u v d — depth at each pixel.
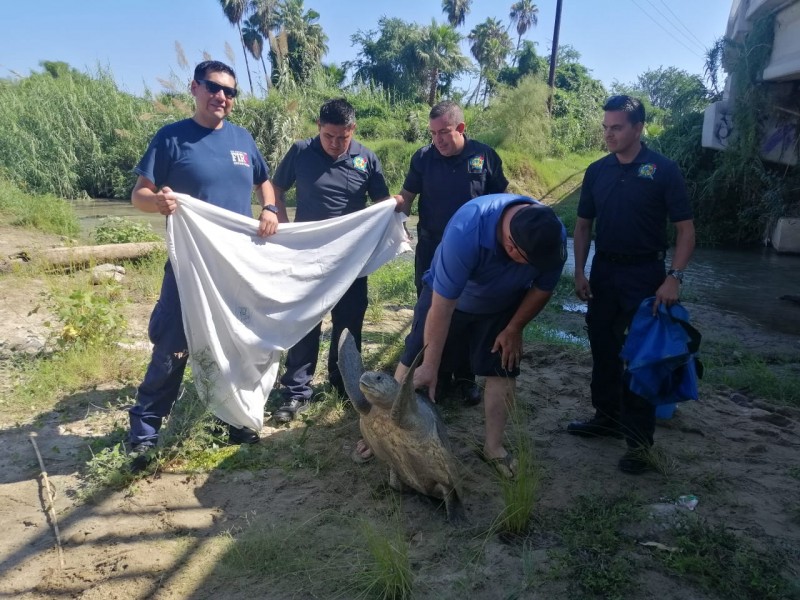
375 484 3.47
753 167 15.21
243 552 2.86
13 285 7.47
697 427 4.30
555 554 2.80
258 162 4.12
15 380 4.74
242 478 3.54
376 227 4.44
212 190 3.77
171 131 3.69
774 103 14.16
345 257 4.29
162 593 2.63
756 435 4.27
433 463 2.98
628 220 3.77
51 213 12.35
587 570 2.70
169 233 3.57
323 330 6.34
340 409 4.40
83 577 2.72
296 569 2.76
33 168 21.56
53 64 28.78
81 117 22.83
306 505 3.28
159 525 3.11
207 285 3.71
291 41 46.09
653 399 3.46
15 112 21.92
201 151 3.72
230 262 3.81
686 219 3.68
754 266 13.24
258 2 46.28
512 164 24.03
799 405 5.08
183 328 3.65
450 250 3.10
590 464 3.75
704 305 9.39
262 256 4.01
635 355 3.51
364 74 51.25
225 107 3.73
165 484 3.48
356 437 4.03
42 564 2.82
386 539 2.84
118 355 5.20
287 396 4.37
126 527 3.08
